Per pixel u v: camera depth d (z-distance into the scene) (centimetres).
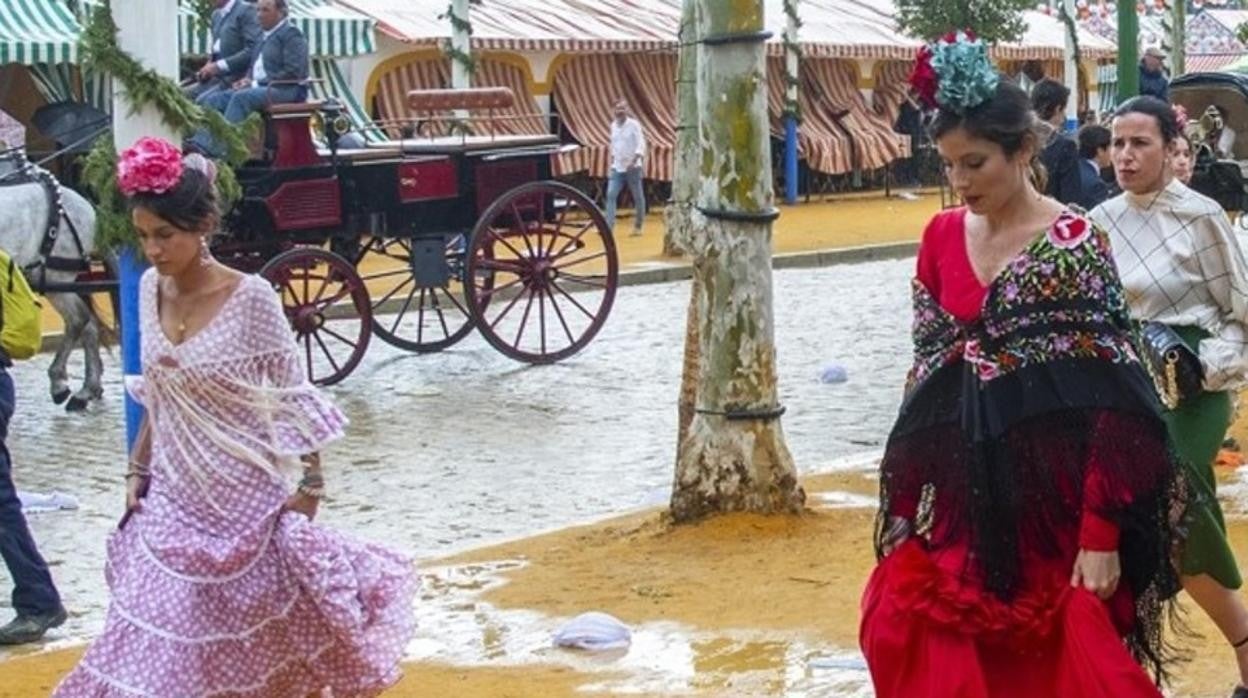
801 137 4612
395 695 887
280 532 722
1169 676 722
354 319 2431
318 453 740
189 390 721
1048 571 607
